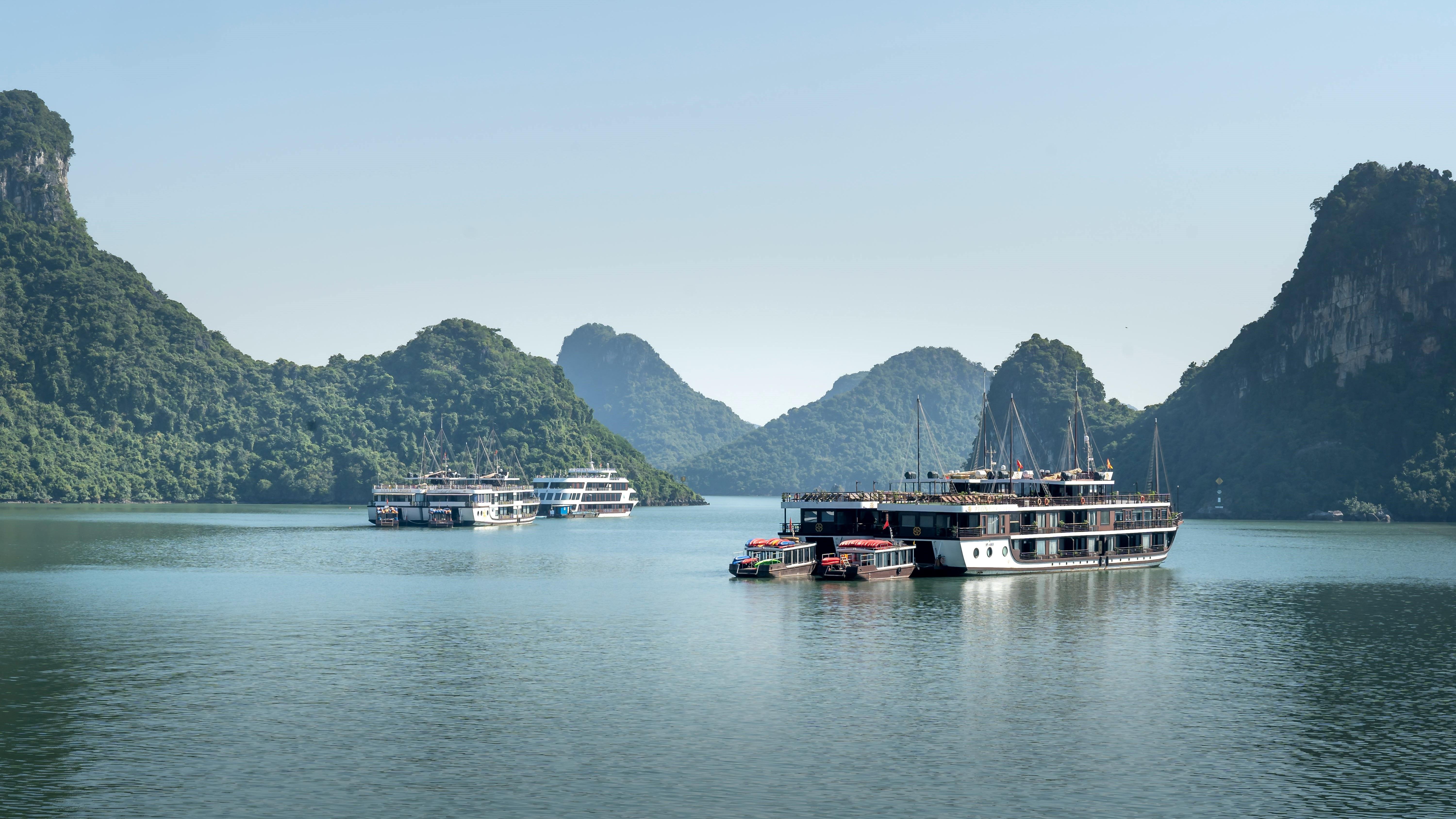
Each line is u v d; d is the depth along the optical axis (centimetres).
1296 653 10969
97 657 10419
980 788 6762
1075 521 17600
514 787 6700
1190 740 7775
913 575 16300
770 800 6519
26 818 6106
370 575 17812
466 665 10125
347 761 7169
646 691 9094
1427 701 8962
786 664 10162
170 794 6519
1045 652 10819
